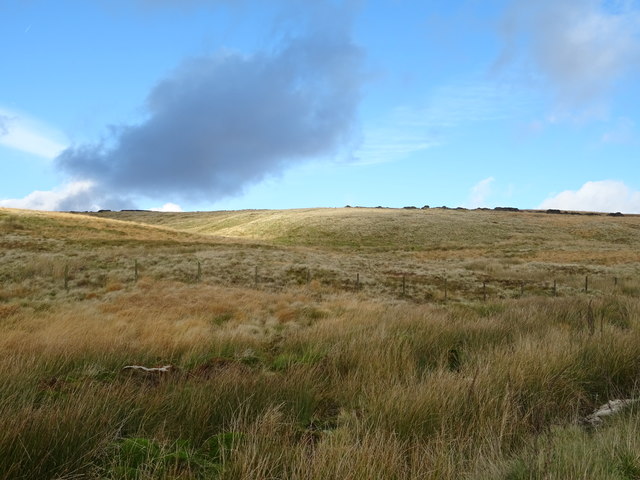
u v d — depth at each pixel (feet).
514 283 111.14
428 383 18.35
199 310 62.13
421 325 35.19
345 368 24.98
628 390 21.48
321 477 11.44
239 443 13.26
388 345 26.89
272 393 19.15
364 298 87.10
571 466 11.81
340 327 37.96
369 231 282.77
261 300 74.38
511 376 20.06
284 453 12.92
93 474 12.26
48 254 123.13
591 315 36.58
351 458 11.98
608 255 189.37
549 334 29.60
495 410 16.12
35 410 14.83
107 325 47.88
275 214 396.98
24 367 22.02
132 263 116.26
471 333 31.83
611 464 12.36
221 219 450.71
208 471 12.85
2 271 104.22
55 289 90.53
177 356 30.22
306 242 268.21
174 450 14.01
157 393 18.02
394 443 13.07
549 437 13.89
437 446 13.35
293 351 31.86
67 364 25.52
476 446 14.06
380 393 18.03
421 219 312.91
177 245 153.17
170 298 76.07
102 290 88.74
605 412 18.26
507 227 297.94
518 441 14.67
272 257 132.05
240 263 119.55
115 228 200.44
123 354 28.09
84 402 15.57
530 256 193.36
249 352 31.19
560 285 109.91
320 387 21.21
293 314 58.29
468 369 21.86
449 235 277.44
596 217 353.72
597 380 22.63
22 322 52.26
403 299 89.25
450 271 127.13
